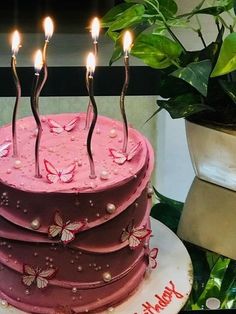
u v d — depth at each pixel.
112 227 0.60
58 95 0.87
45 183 0.59
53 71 0.86
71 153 0.65
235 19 0.74
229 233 0.75
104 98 0.88
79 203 0.58
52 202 0.58
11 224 0.60
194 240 0.76
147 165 0.65
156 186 0.84
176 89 0.75
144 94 0.88
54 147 0.66
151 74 0.87
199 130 0.74
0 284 0.64
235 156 0.72
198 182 0.80
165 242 0.73
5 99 0.87
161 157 0.87
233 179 0.75
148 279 0.68
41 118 0.71
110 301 0.63
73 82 0.86
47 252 0.60
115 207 0.60
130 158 0.64
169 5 0.76
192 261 0.74
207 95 0.73
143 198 0.64
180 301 0.65
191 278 0.68
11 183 0.59
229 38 0.64
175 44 0.72
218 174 0.76
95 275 0.61
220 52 0.65
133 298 0.65
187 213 0.78
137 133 0.68
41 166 0.62
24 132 0.69
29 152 0.65
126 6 0.76
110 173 0.61
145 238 0.64
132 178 0.60
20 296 0.63
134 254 0.64
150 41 0.72
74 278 0.61
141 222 0.64
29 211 0.59
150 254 0.69
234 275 0.72
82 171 0.61
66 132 0.69
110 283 0.63
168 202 0.82
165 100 0.74
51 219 0.58
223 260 0.74
